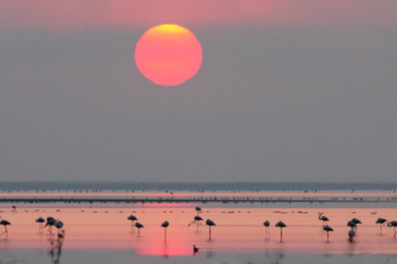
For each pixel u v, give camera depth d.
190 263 103.69
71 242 124.88
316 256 109.94
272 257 109.00
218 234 139.50
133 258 107.56
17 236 134.62
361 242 126.19
